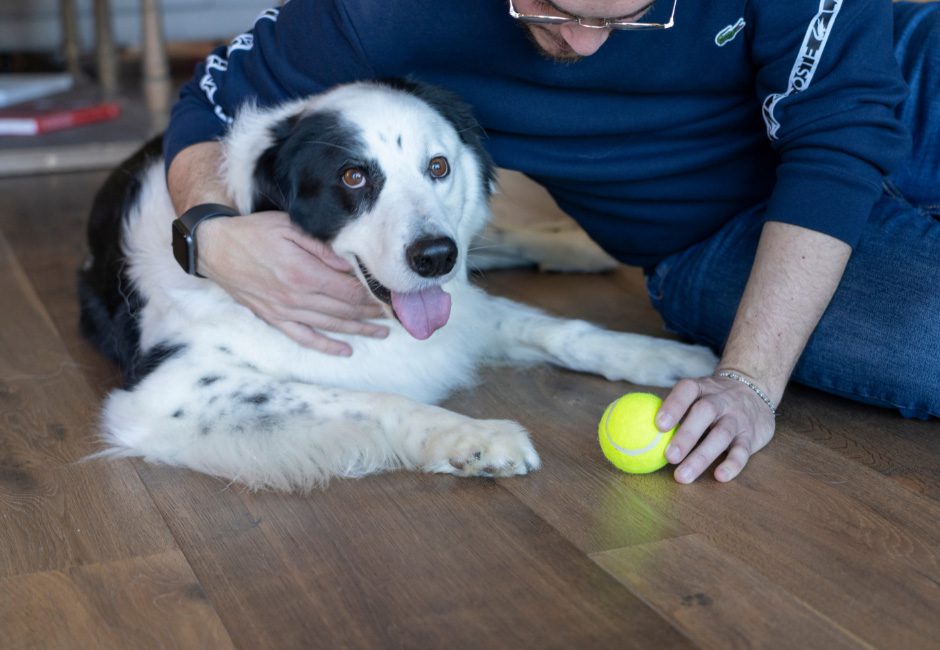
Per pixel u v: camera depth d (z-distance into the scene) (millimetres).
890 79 2033
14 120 4871
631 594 1514
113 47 5879
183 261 2055
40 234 3637
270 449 1944
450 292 2279
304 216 1976
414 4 2035
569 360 2408
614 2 1646
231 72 2344
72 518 1785
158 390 2076
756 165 2363
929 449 1998
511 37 2053
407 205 1932
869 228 2166
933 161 2324
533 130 2232
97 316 2559
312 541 1689
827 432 2072
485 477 1895
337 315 2066
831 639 1409
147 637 1435
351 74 2176
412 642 1409
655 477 1879
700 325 2457
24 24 6754
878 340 2078
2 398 2312
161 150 2635
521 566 1592
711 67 2129
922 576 1559
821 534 1678
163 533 1729
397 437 1961
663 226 2455
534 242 3188
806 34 2010
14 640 1433
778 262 1995
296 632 1438
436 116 2088
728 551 1629
